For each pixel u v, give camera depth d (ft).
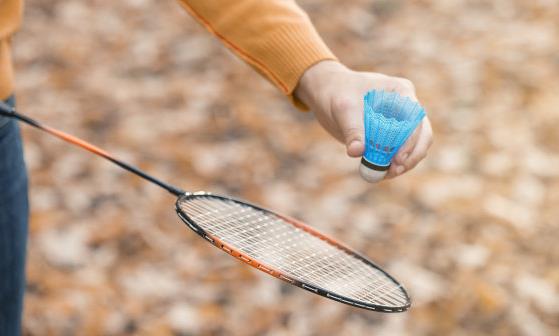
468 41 12.50
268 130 10.34
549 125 10.49
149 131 10.27
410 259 8.28
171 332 7.40
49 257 8.13
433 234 8.62
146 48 12.17
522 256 8.36
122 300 7.70
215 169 9.59
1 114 4.46
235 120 10.52
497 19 13.21
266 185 9.37
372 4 13.51
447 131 10.33
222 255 8.31
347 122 4.29
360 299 4.15
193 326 7.47
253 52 4.50
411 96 4.31
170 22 12.86
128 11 13.14
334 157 9.84
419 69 11.78
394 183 9.35
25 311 7.45
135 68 11.72
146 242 8.41
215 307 7.67
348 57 12.10
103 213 8.77
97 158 9.67
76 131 10.25
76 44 12.21
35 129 10.15
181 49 12.14
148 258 8.23
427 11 13.42
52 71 11.58
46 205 8.86
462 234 8.62
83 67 11.70
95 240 8.40
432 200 9.09
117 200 8.98
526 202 9.13
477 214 8.90
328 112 4.38
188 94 11.09
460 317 7.62
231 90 11.19
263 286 7.91
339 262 4.56
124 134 10.19
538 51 12.21
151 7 13.26
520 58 11.99
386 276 4.54
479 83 11.35
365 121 4.19
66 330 7.34
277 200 9.11
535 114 10.70
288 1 4.56
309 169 9.65
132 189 9.17
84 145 4.52
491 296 7.81
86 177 9.33
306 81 4.44
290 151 9.96
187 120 10.51
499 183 9.43
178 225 8.68
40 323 7.36
